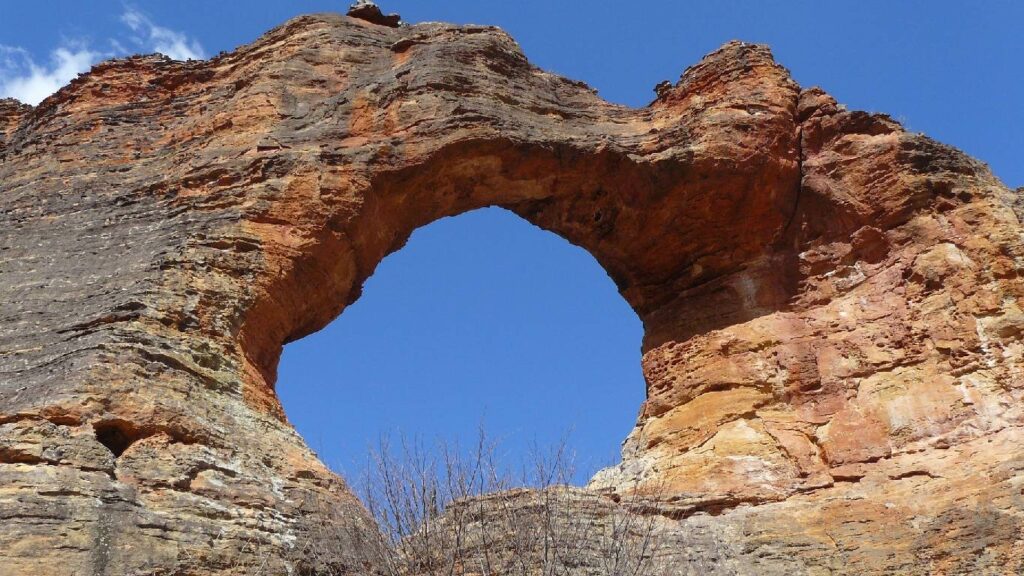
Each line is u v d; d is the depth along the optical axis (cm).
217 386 1973
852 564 2066
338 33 2922
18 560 1454
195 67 2891
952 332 2411
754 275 2791
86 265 2223
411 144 2577
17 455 1609
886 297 2569
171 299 2064
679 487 2378
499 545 1714
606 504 2100
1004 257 2475
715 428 2506
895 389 2400
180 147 2622
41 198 2519
